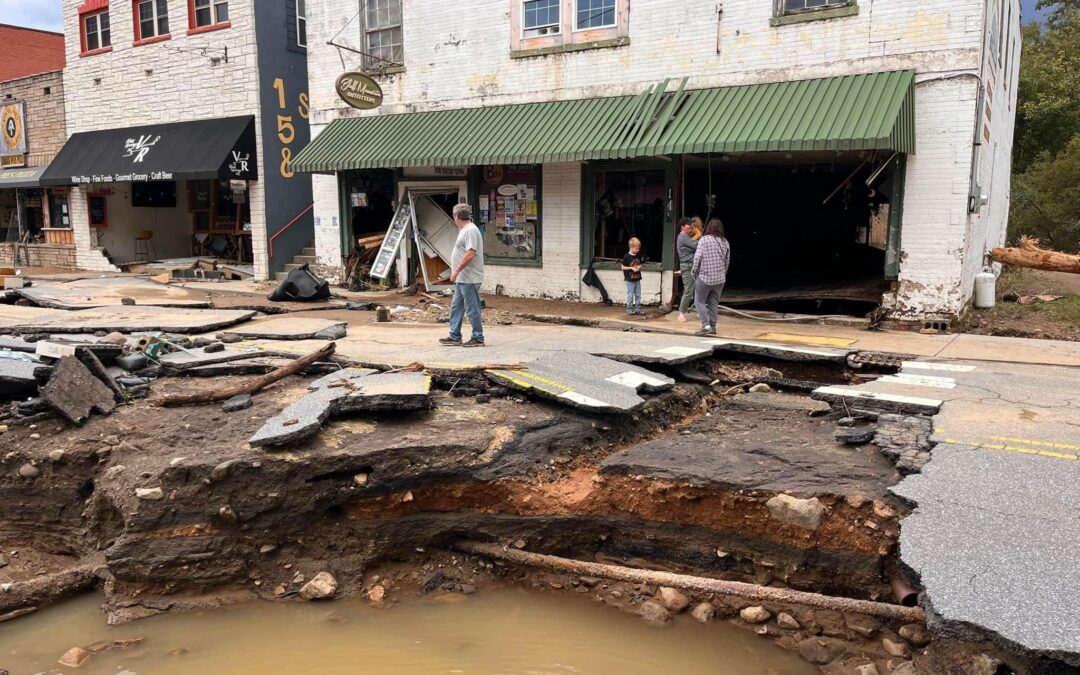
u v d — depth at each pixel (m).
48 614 5.24
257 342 9.54
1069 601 3.73
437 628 5.07
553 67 13.98
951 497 4.79
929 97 10.96
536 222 14.73
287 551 5.64
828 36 11.54
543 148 12.88
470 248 9.02
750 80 12.20
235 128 17.98
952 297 11.10
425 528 5.85
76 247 22.19
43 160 23.05
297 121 18.78
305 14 18.52
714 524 5.38
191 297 14.45
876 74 11.18
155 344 8.44
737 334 10.63
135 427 6.36
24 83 23.03
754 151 11.27
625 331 11.05
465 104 15.01
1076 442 5.74
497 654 4.76
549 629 5.02
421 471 5.78
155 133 19.61
